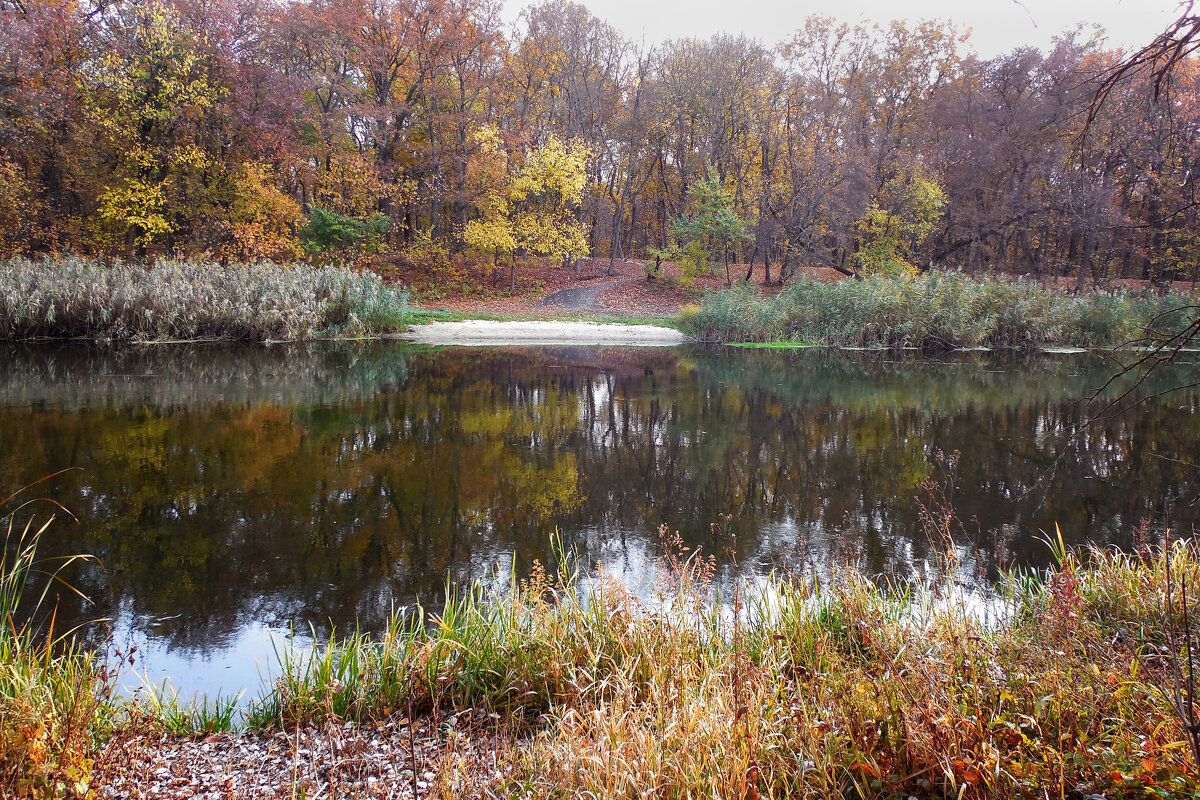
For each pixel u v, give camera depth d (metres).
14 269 19.14
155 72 25.05
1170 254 27.31
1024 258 35.31
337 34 30.95
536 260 36.62
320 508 6.77
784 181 34.31
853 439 10.09
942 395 13.90
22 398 11.84
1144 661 3.13
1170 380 15.88
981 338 22.30
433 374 16.38
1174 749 2.20
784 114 35.22
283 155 29.53
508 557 5.64
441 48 32.75
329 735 2.95
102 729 2.96
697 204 32.94
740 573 5.27
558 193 33.66
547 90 36.59
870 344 23.06
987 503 7.08
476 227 31.23
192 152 26.11
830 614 4.04
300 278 22.48
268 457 8.59
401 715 3.21
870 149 33.97
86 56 25.27
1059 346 22.55
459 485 7.68
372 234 31.19
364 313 23.28
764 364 19.16
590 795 2.23
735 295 26.22
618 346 23.77
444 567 5.41
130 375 14.65
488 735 3.00
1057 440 9.94
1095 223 26.23
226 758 2.86
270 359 18.03
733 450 9.49
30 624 4.37
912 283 23.70
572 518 6.66
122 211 24.83
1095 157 24.89
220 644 4.18
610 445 9.74
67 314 18.77
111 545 5.73
